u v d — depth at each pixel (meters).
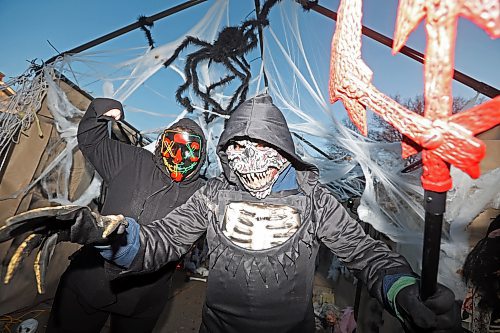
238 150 1.29
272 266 1.22
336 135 4.08
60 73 3.36
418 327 0.82
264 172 1.23
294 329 1.26
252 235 1.25
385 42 2.86
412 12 0.61
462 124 0.64
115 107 2.04
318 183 1.32
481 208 2.46
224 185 1.37
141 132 4.69
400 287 0.93
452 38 0.61
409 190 3.71
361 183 6.13
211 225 1.29
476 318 2.19
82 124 2.04
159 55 3.45
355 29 0.72
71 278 2.03
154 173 2.01
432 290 0.77
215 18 3.46
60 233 0.92
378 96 0.70
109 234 0.94
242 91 3.18
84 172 4.20
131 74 3.55
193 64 3.02
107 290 1.95
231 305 1.25
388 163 4.33
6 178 3.21
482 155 0.62
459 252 2.43
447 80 0.63
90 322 2.09
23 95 3.17
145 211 1.95
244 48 2.95
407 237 3.59
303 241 1.23
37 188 3.60
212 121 3.62
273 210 1.27
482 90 2.67
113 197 2.00
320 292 6.09
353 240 1.21
